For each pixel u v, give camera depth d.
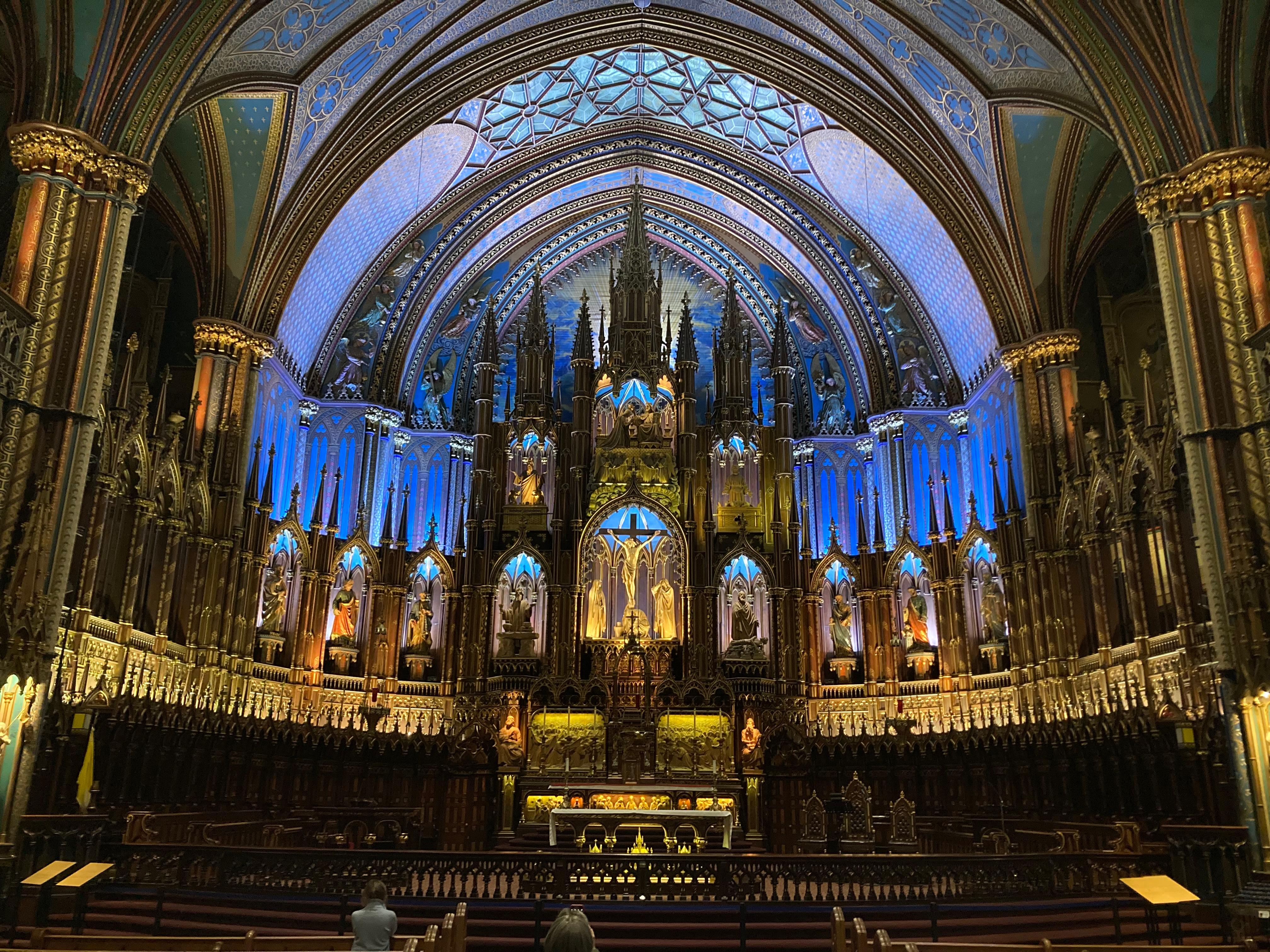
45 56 21.08
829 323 38.88
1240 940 16.39
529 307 38.47
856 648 33.66
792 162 37.00
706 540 33.75
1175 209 21.36
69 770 19.52
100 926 16.67
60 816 17.89
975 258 31.23
